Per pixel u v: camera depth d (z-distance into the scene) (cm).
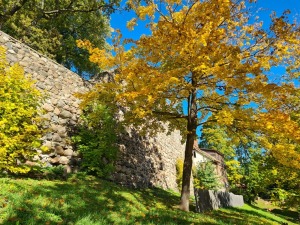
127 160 1442
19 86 750
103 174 1166
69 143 1110
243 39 1082
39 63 1071
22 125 743
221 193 1850
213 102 1103
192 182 2605
